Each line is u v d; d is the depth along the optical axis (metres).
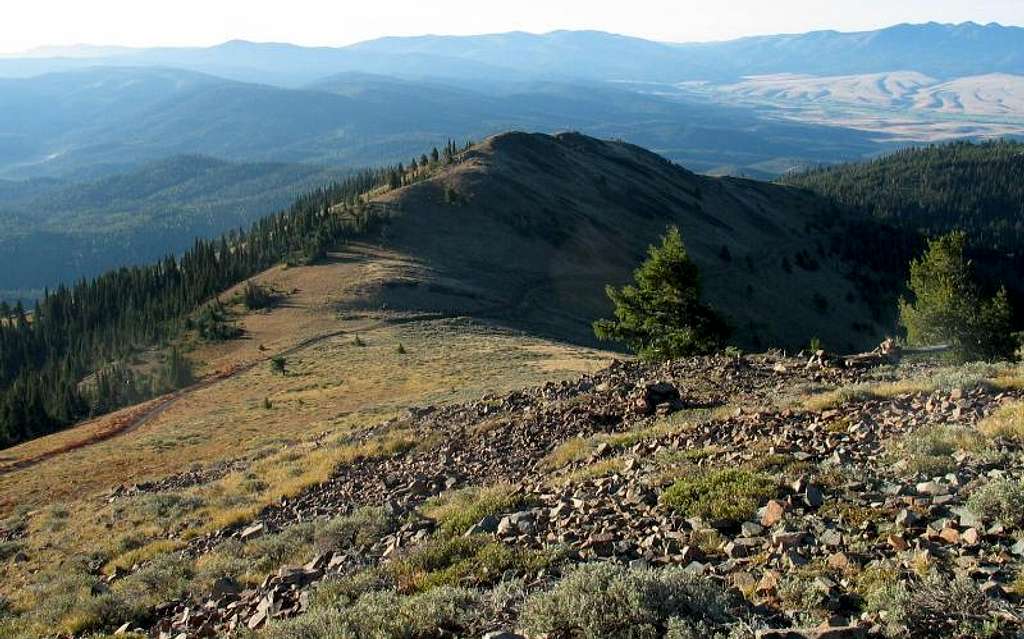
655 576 7.52
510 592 8.54
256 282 123.44
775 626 6.70
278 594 11.24
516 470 18.22
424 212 160.12
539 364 57.66
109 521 23.19
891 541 8.06
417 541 12.21
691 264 41.16
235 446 40.88
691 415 19.12
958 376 17.38
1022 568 7.04
